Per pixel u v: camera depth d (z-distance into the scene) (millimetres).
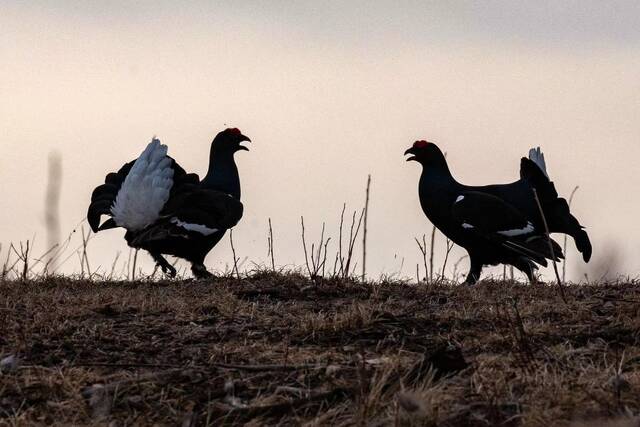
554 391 9016
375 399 8633
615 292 13875
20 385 9555
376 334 11383
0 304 12680
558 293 13750
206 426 8688
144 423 8805
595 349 10641
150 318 12242
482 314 12219
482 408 8750
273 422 8773
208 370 9891
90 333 11352
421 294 13883
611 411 8508
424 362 9547
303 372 9797
